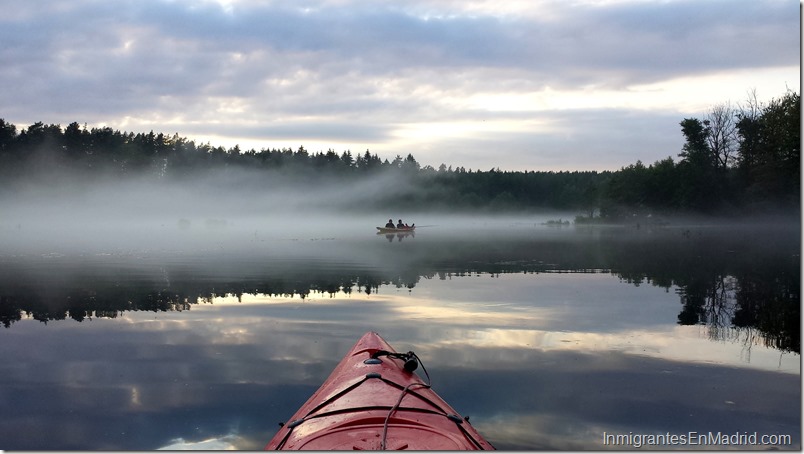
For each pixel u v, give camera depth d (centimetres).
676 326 824
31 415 518
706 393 557
